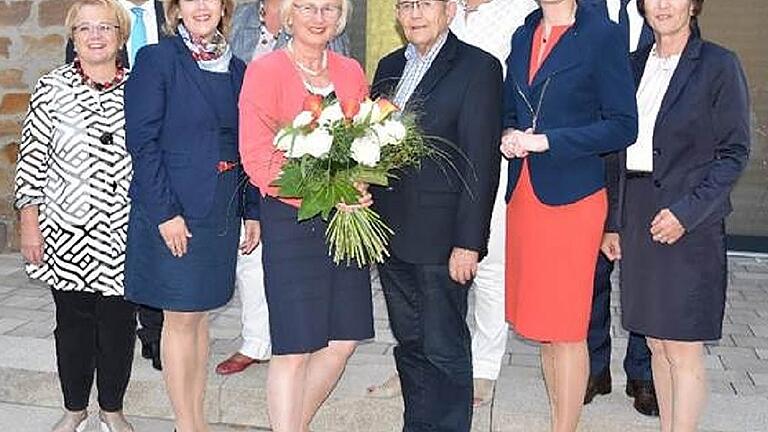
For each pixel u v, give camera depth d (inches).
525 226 128.2
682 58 123.3
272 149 122.1
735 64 121.8
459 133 125.8
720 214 123.6
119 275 142.1
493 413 158.2
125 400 169.3
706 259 124.6
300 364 129.5
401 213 129.0
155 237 130.9
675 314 125.0
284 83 123.0
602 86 120.7
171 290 130.9
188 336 137.6
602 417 153.5
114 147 139.6
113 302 146.4
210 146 129.1
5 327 196.7
